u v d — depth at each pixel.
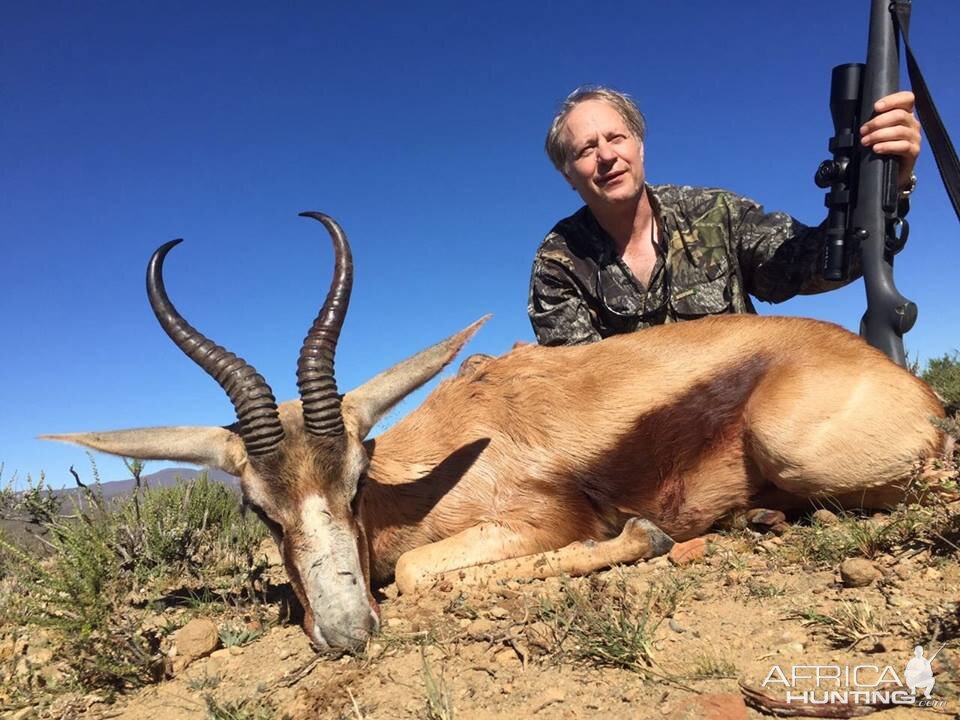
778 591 0.83
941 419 1.00
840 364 1.05
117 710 0.81
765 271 1.43
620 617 0.76
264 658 0.87
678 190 1.49
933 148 1.10
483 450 1.14
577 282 1.51
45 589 1.10
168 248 1.05
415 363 1.04
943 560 0.82
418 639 0.83
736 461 1.10
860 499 1.04
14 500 1.50
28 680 0.88
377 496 1.12
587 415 1.13
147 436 0.99
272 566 1.35
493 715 0.66
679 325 1.19
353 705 0.70
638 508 1.12
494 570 1.01
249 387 0.94
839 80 1.17
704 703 0.61
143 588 1.24
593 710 0.64
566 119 1.48
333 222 1.04
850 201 1.18
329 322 0.98
